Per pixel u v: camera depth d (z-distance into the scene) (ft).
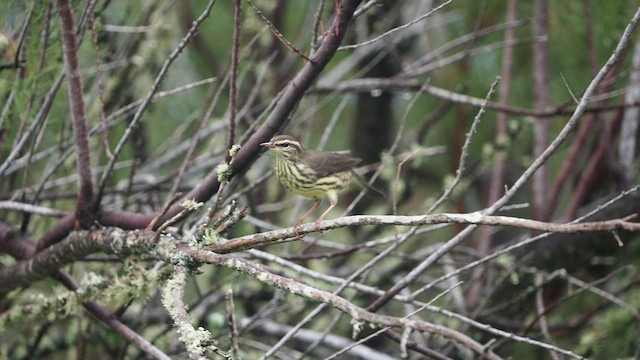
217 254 24.34
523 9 54.34
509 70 48.49
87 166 29.86
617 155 51.31
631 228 21.17
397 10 54.39
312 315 29.30
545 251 45.65
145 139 47.50
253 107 47.11
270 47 50.93
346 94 57.93
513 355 44.93
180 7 53.52
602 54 49.57
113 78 41.88
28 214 33.73
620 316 43.06
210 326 40.52
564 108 39.09
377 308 29.68
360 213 57.62
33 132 34.01
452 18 57.41
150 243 26.22
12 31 35.06
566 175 48.32
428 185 59.21
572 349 45.93
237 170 29.76
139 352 40.93
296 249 49.06
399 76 47.34
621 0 47.93
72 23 28.48
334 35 28.30
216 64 54.44
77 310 32.78
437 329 20.45
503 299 45.57
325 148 60.49
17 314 32.30
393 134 63.31
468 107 55.77
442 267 51.01
